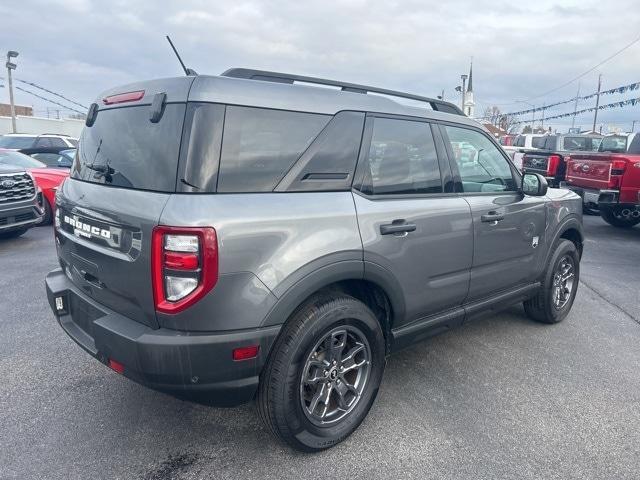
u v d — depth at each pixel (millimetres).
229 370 2352
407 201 3061
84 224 2719
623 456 2766
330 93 2834
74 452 2705
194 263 2199
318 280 2527
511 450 2799
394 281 2945
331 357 2740
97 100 3104
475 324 4695
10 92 26906
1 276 5953
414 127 3219
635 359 4000
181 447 2775
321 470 2611
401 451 2771
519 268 4031
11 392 3305
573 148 15805
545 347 4191
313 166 2637
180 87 2416
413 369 3748
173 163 2316
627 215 8648
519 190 4043
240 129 2414
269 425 2602
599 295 5668
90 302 2732
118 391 3344
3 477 2488
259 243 2338
